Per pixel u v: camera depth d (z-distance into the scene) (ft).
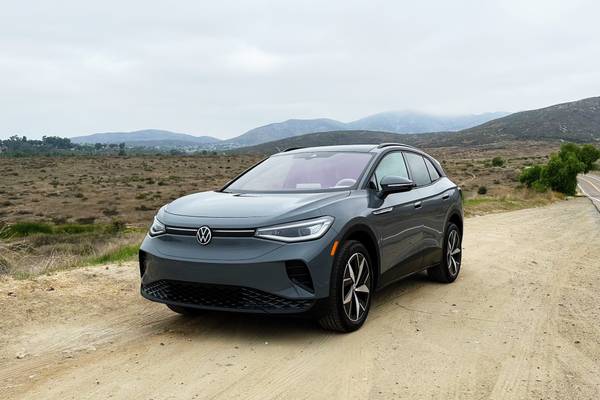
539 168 209.67
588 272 25.68
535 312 17.69
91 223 181.06
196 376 11.69
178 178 379.76
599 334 15.24
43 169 458.09
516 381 11.63
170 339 14.35
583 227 51.83
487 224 52.49
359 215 14.92
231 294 13.41
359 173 16.72
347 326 14.48
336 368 12.19
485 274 24.56
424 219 19.07
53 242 77.82
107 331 15.14
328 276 13.57
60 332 15.01
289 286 13.17
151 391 10.88
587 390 11.21
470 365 12.55
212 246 13.52
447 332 15.17
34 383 11.35
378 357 12.95
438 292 20.38
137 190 304.50
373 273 15.94
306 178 16.89
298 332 14.83
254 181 17.57
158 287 14.57
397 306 18.08
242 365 12.35
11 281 20.31
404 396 10.74
